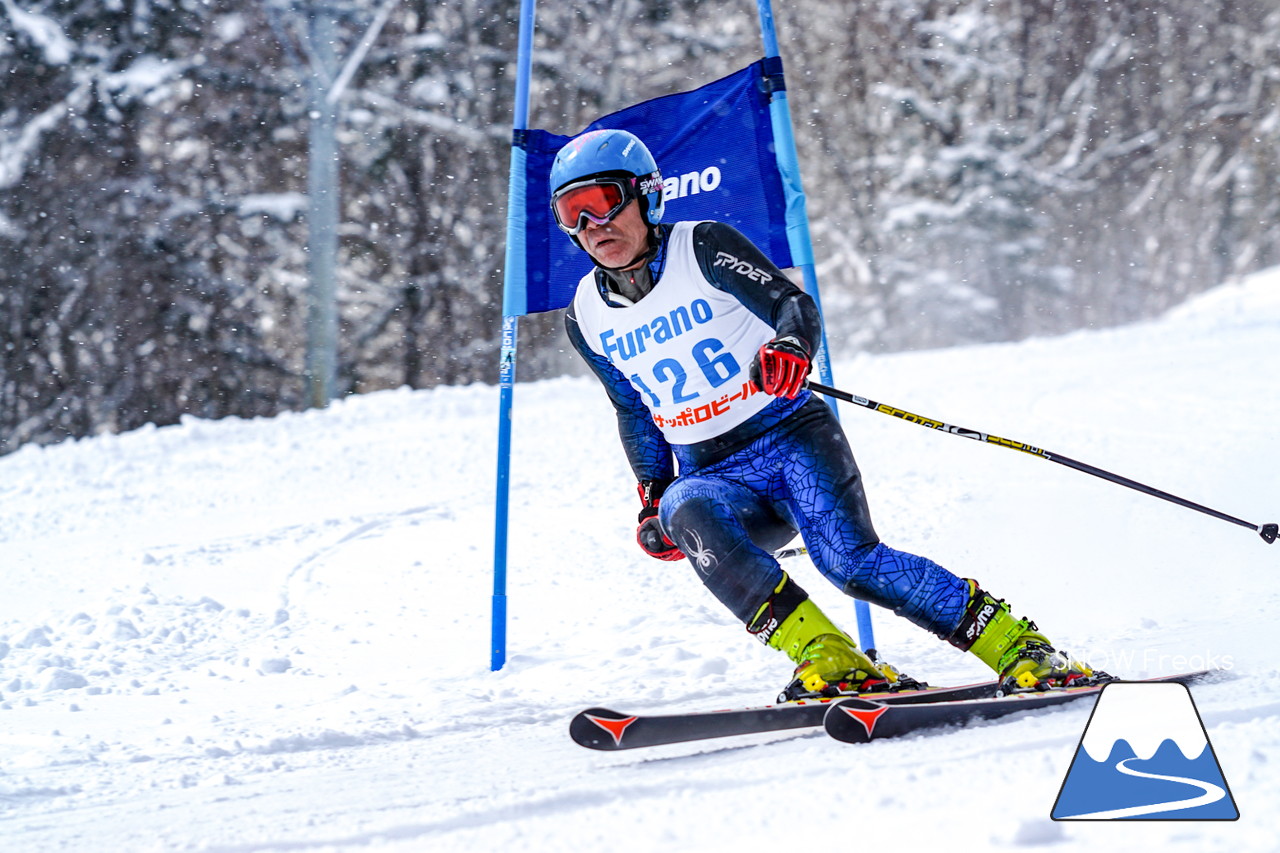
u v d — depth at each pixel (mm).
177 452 26031
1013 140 73625
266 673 11203
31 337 51938
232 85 53219
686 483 7914
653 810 5793
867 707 6766
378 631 12727
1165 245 79125
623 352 8234
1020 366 33031
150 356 53656
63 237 51281
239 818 6410
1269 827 4801
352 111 55500
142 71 51156
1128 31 75562
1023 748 6301
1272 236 80062
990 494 17219
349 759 7793
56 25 49906
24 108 50656
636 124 10914
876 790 5730
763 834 5285
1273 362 30359
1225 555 13359
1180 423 22766
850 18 73312
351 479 22016
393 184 58062
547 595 13883
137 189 51938
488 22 58656
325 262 49812
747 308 7754
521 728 8492
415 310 58781
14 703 10211
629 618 12523
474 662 11391
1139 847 4723
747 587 7457
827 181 72438
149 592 14477
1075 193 73688
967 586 7703
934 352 37281
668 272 7895
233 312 54562
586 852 5262
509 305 11328
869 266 71188
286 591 14531
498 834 5637
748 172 10570
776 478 7996
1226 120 78000
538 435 25812
